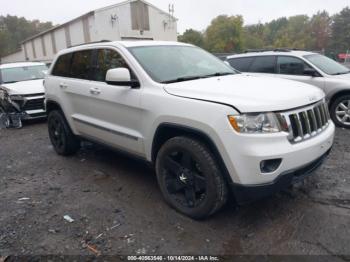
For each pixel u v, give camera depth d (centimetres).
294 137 296
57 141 561
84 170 488
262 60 783
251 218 329
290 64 736
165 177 352
